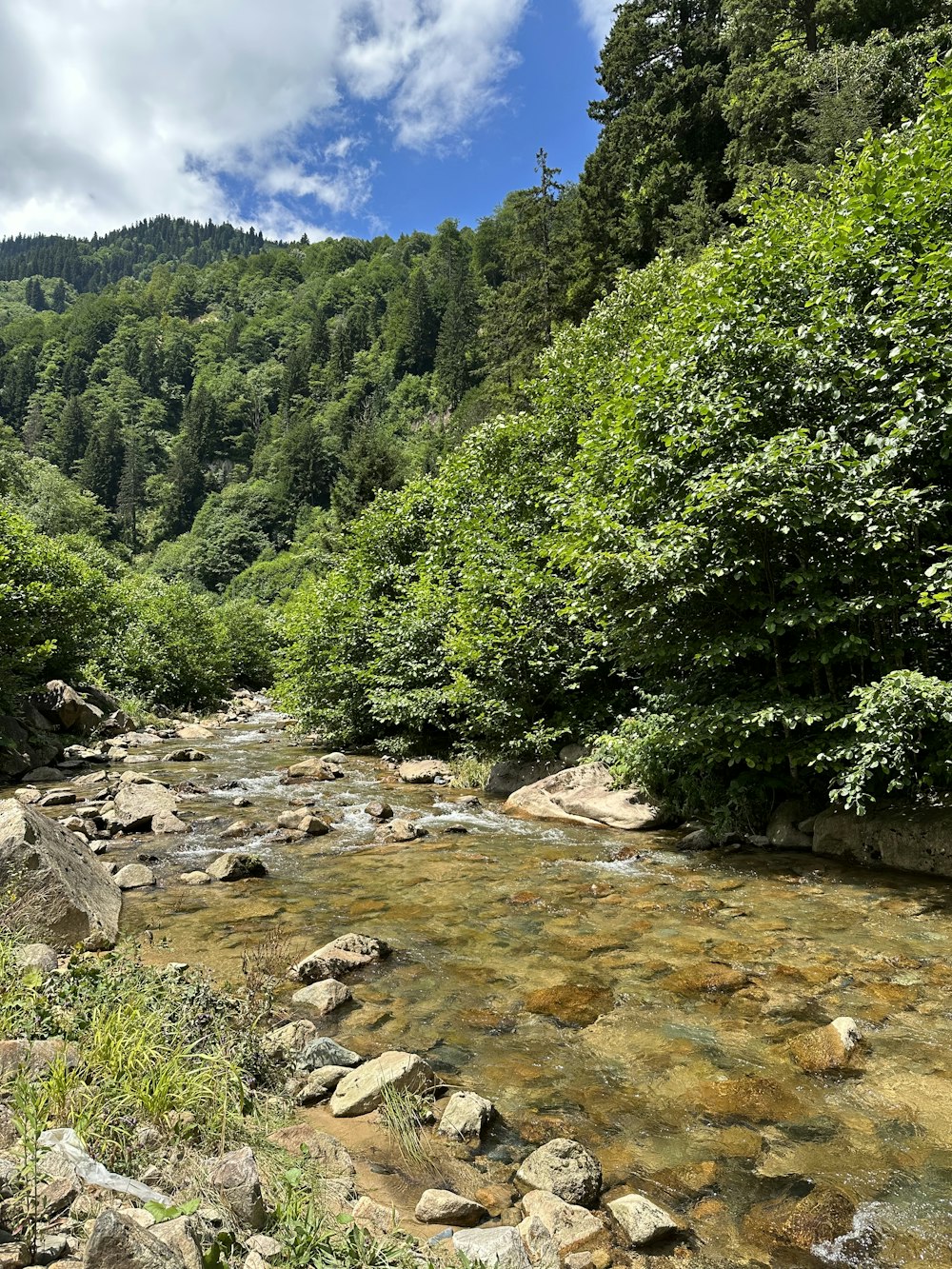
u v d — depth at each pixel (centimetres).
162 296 19750
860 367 791
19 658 1506
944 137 802
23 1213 213
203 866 829
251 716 2811
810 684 895
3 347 16475
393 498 1984
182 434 13525
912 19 3108
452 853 870
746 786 896
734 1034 439
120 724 2009
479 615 1279
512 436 1655
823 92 2802
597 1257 269
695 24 4347
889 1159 326
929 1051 410
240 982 509
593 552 898
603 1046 430
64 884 566
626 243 3853
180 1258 196
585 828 995
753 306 870
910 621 799
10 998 379
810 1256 273
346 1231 254
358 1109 364
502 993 503
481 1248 250
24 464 5034
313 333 14675
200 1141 308
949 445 727
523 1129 354
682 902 678
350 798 1217
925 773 729
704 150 3984
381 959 563
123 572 3681
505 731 1281
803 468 752
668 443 866
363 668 1694
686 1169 323
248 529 9631
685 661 996
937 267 720
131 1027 364
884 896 668
